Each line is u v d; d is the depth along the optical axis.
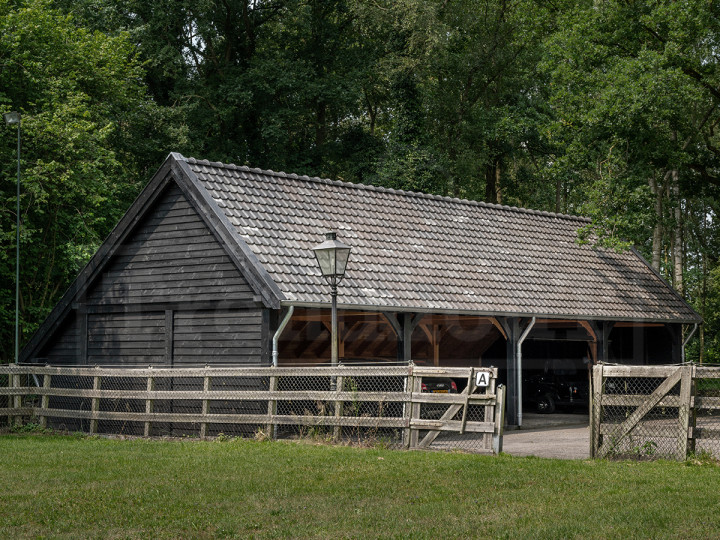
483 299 20.44
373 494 9.49
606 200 26.56
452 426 13.48
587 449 15.62
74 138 26.31
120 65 31.95
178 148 35.78
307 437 15.03
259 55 42.59
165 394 16.48
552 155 45.06
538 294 22.27
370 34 43.59
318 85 40.22
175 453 13.34
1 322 28.20
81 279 19.89
